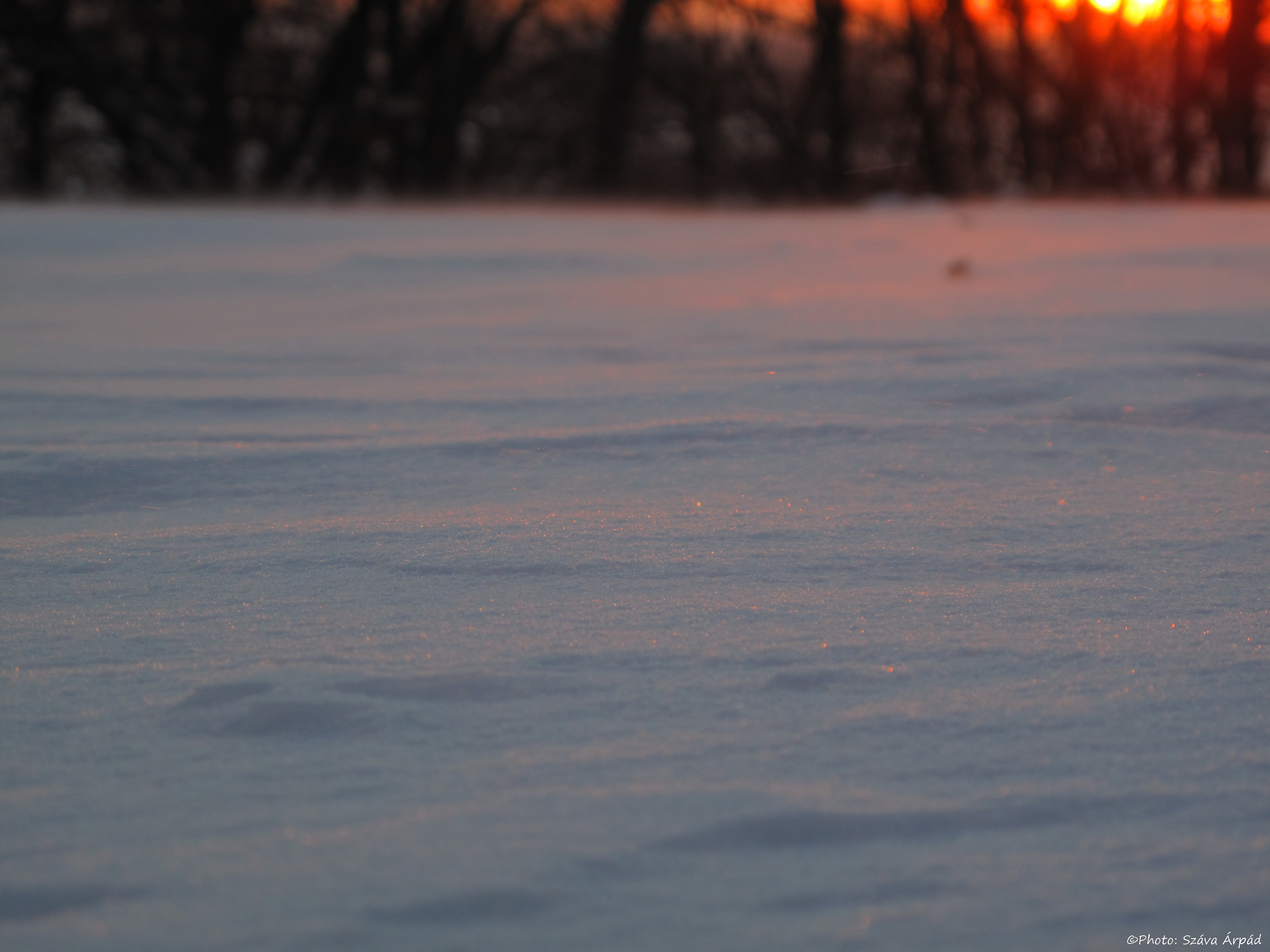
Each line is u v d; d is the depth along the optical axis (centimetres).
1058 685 268
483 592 331
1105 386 606
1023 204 3959
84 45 4431
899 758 233
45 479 464
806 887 191
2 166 4941
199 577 349
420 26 4747
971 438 514
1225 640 295
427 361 740
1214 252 1405
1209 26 4841
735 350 758
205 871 196
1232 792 220
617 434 523
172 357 759
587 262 1495
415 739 242
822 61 4884
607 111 4859
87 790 224
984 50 5103
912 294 1060
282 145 4625
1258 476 456
